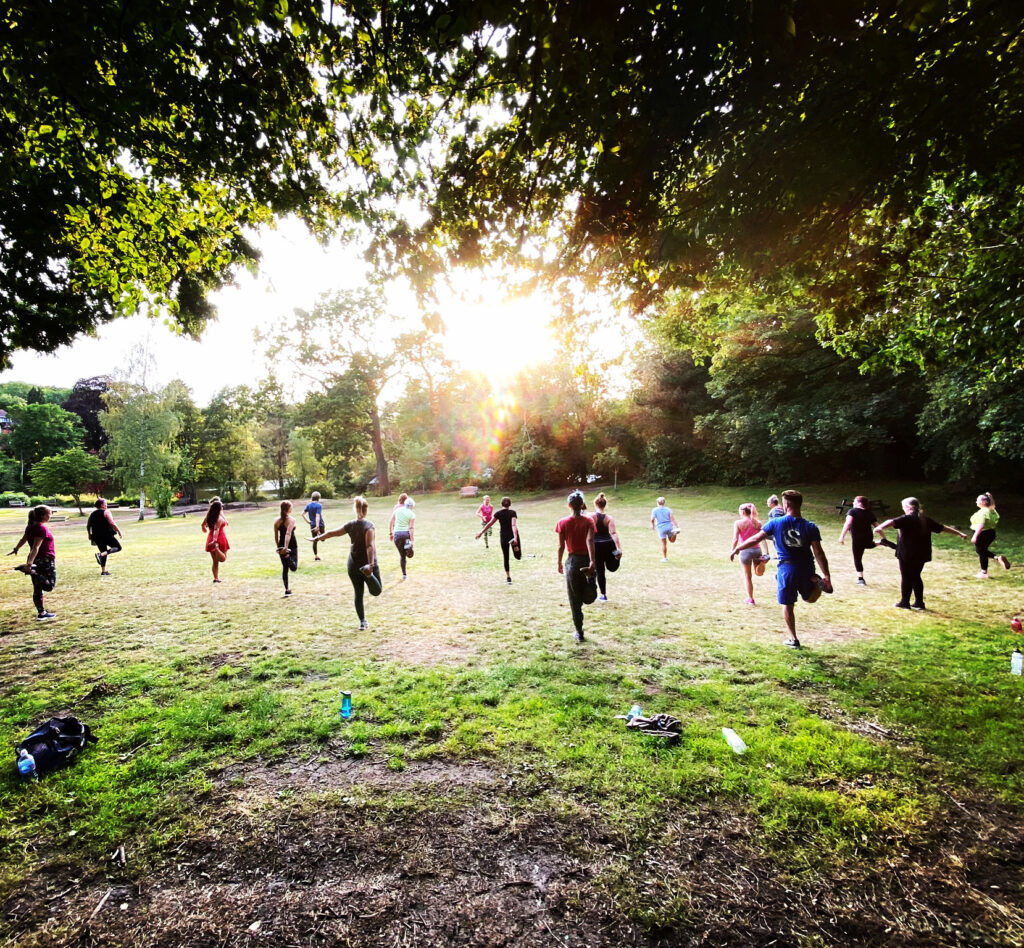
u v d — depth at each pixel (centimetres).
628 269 484
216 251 668
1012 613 670
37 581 723
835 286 540
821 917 210
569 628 641
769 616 682
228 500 4700
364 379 3988
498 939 202
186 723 392
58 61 325
